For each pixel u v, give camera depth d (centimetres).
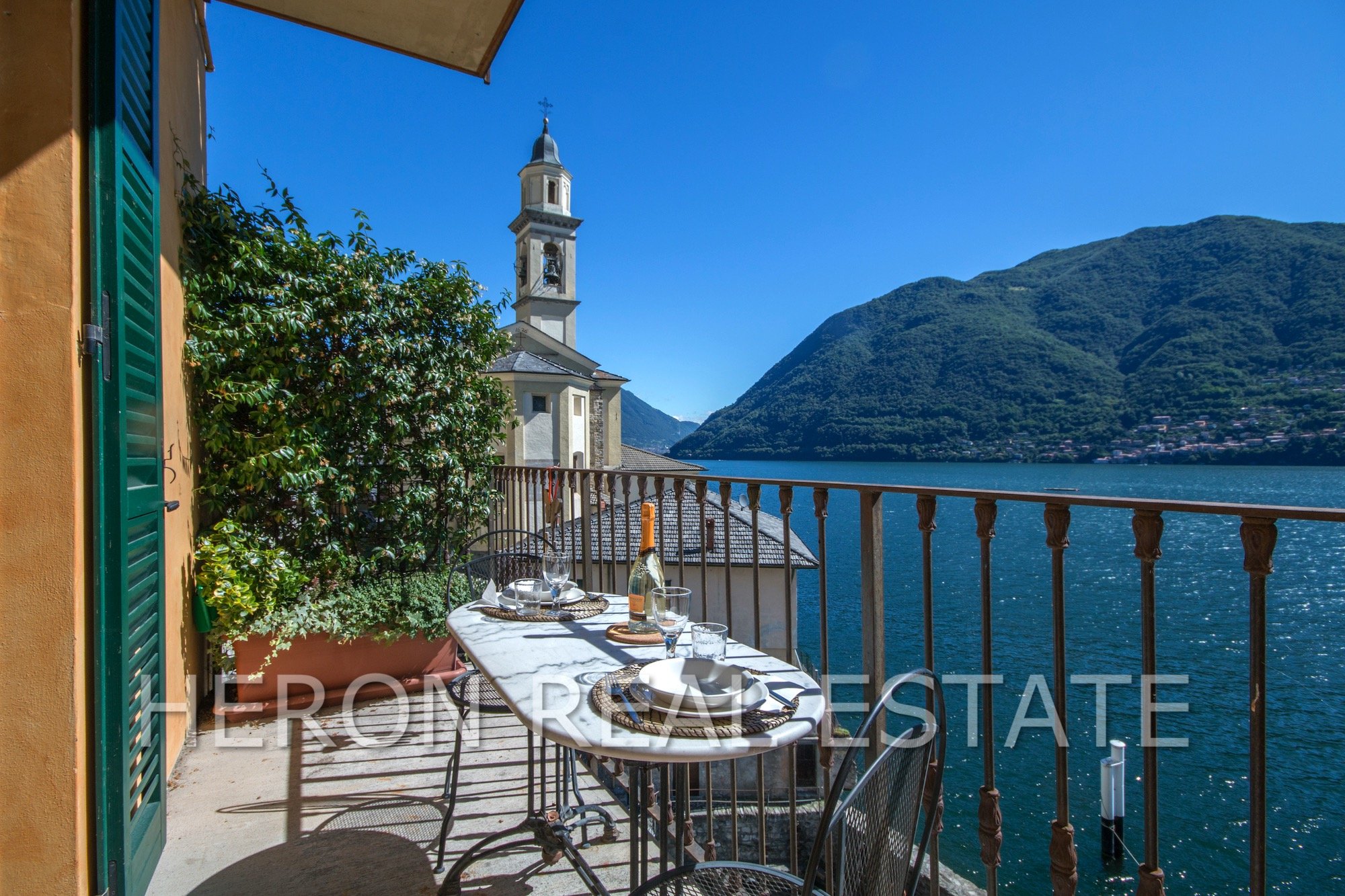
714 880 127
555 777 236
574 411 2594
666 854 176
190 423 313
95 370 157
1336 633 2731
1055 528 129
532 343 2797
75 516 150
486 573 417
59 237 148
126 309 179
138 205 196
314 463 368
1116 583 3606
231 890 193
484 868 207
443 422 435
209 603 306
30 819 145
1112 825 1513
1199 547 4203
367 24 332
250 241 353
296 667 336
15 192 144
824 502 186
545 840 192
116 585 166
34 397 145
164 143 280
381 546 401
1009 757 1933
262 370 349
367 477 392
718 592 1483
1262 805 99
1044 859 1497
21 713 145
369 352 393
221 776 266
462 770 274
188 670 298
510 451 2338
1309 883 1430
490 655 158
